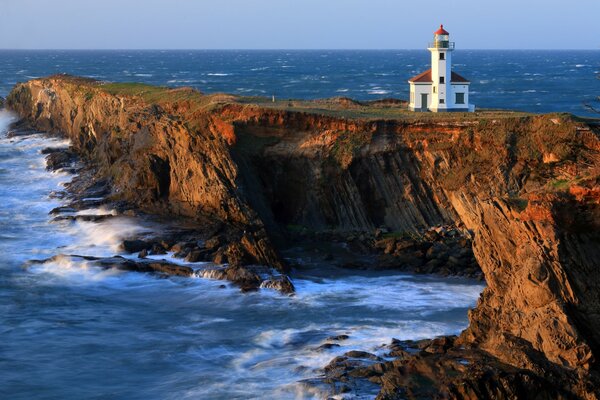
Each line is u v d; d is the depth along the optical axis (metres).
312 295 58.31
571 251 39.91
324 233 75.12
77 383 44.31
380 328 50.66
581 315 38.78
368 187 77.44
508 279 41.88
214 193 74.94
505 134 73.06
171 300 57.75
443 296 58.06
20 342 49.97
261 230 67.19
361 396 39.12
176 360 47.03
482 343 41.47
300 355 46.31
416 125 77.38
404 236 72.81
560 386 36.97
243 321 53.31
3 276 62.50
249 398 41.38
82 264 64.44
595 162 65.06
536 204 40.84
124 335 51.22
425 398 37.34
